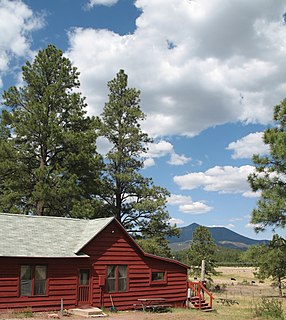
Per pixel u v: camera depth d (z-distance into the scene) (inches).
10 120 1449.3
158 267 1119.0
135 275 1064.8
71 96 1509.6
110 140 1747.0
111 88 1801.2
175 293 1141.1
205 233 2106.3
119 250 1046.4
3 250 854.5
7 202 1355.8
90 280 979.9
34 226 1007.0
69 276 945.5
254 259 1198.9
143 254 1087.6
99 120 1605.6
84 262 976.9
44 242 952.9
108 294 1002.1
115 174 1637.6
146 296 1073.5
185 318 903.1
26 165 1402.6
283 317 974.4
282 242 1190.9
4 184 1386.6
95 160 1450.5
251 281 2874.0
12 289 856.9
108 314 924.0
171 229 1646.2
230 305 1304.1
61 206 1408.7
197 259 2065.7
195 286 1229.1
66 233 1029.2
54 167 1393.9
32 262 892.6
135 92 1784.0
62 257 920.3
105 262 1013.2
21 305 863.7
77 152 1440.7
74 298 943.7
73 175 1376.7
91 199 1487.5
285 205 1114.7
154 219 1598.2
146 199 1622.8
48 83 1526.8
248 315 1015.6
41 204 1364.4
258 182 1195.3
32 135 1405.0
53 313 877.2
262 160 1206.3
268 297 1684.3
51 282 915.4
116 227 1055.0
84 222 1106.7
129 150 1715.1
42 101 1462.8
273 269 1204.5
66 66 1544.0
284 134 1152.8
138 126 1760.6
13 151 1387.8
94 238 1002.7
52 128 1370.6
